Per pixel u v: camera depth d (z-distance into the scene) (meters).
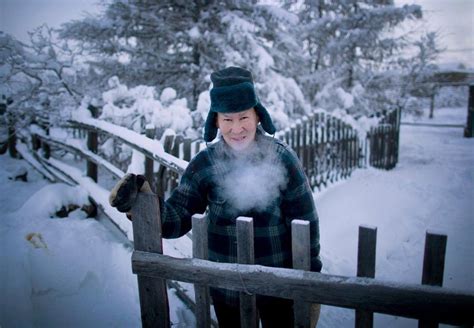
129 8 7.39
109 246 3.37
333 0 10.92
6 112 6.04
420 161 9.87
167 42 8.38
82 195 4.19
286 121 6.29
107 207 3.83
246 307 1.37
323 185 6.38
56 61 5.81
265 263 1.46
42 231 3.38
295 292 1.26
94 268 2.96
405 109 11.79
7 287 2.45
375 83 10.81
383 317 2.69
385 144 8.87
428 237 1.09
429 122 22.06
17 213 3.83
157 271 1.46
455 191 6.10
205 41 7.68
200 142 3.84
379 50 10.63
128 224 3.40
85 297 2.65
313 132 6.14
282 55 8.50
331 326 2.63
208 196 1.54
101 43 7.68
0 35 5.26
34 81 6.21
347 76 10.82
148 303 1.54
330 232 4.23
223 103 1.35
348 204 5.27
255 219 1.45
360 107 9.96
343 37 10.56
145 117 5.45
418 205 5.31
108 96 5.41
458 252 3.69
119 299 2.71
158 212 1.44
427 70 11.16
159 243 1.46
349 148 7.49
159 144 3.25
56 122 5.79
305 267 1.28
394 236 4.14
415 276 3.26
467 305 1.02
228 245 1.50
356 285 1.17
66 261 2.93
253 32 7.51
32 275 2.68
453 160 9.78
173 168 2.80
